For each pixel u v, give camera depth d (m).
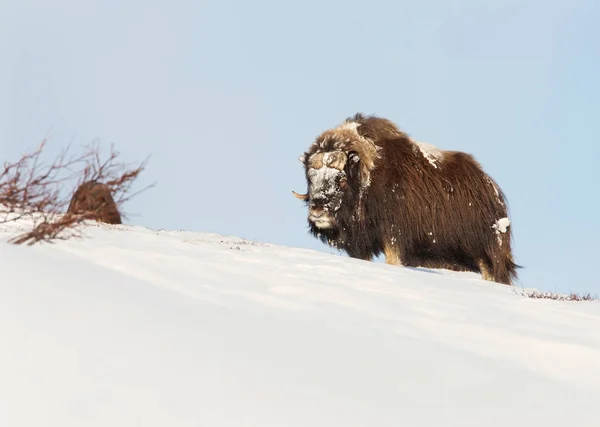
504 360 27.05
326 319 27.67
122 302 21.97
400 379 21.84
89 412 15.02
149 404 15.90
